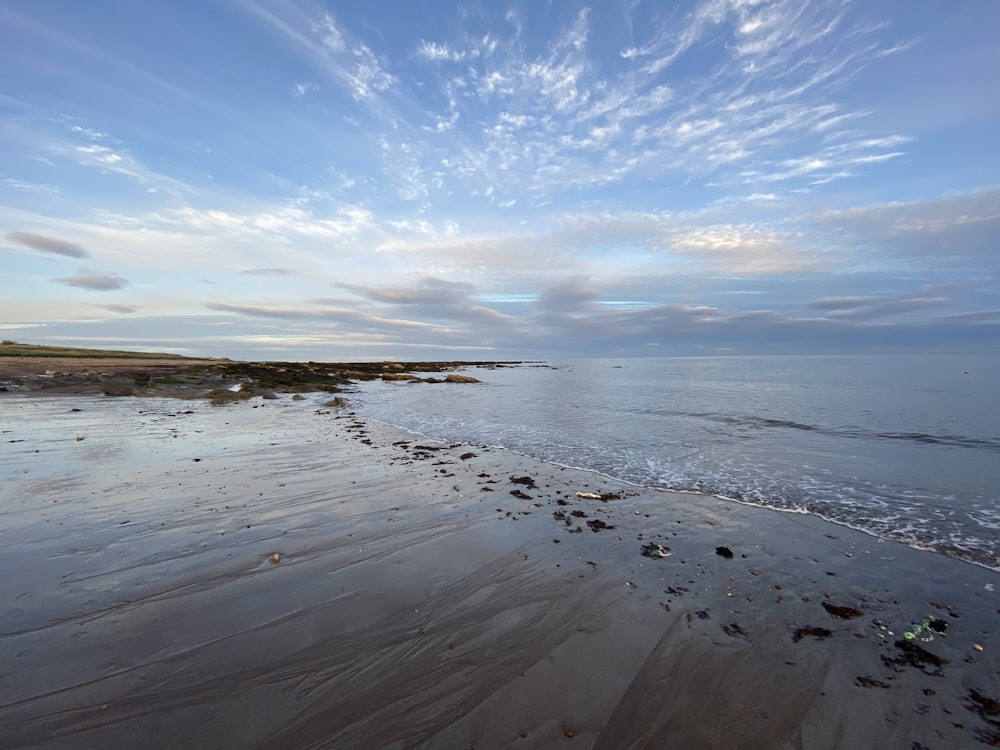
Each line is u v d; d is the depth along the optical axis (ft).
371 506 24.56
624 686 11.56
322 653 12.46
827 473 31.89
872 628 14.21
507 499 26.40
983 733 10.24
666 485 29.58
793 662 12.62
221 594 15.38
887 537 21.11
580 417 61.36
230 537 19.98
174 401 71.82
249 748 9.36
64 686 10.85
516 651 12.86
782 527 22.40
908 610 15.21
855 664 12.56
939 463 34.17
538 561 18.51
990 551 19.48
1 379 79.00
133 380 89.71
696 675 12.03
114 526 20.81
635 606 15.33
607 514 24.20
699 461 35.78
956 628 14.21
